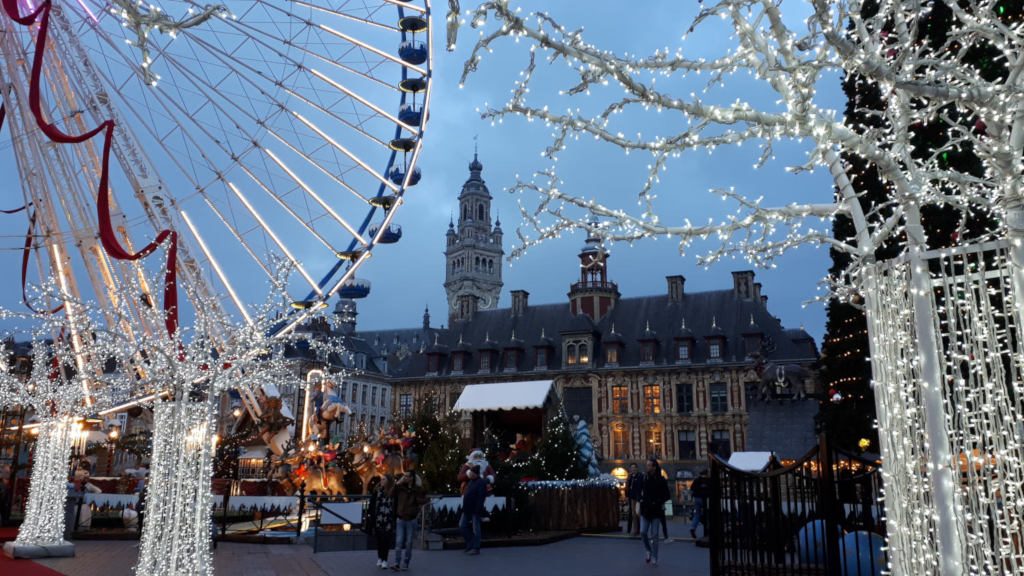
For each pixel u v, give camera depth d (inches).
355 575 499.8
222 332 483.2
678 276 2797.7
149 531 393.4
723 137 231.5
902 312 250.7
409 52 883.4
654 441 2536.9
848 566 400.5
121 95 799.1
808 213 261.1
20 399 619.2
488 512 729.6
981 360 236.4
